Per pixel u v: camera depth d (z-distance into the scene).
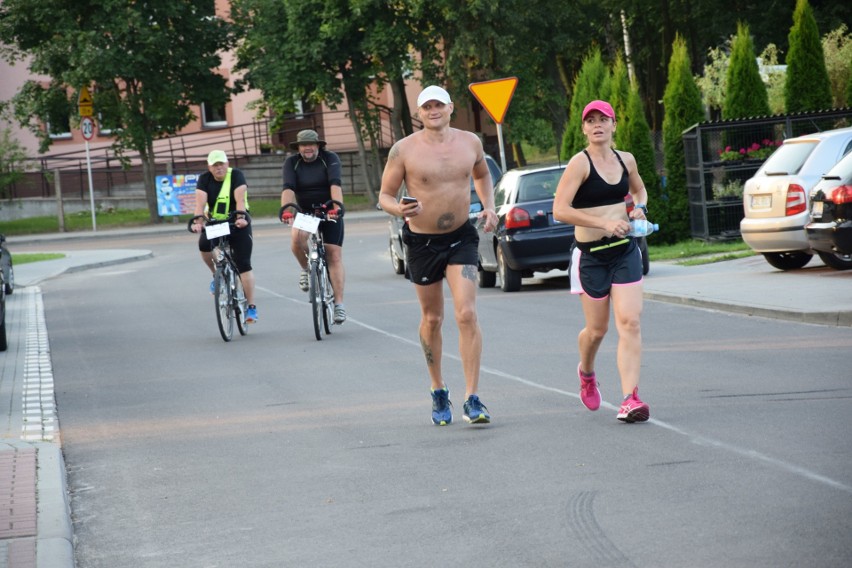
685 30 75.50
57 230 73.69
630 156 12.68
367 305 27.14
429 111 12.48
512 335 20.44
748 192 26.47
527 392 14.81
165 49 72.69
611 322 21.31
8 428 14.37
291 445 12.55
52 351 22.38
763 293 22.55
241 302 22.77
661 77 80.81
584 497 9.57
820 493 9.16
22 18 73.62
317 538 9.01
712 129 34.75
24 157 76.56
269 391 16.20
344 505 9.93
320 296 21.67
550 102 74.19
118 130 73.06
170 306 30.16
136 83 74.19
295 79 72.38
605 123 12.49
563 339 19.59
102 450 12.93
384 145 86.06
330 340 21.34
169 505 10.38
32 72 73.25
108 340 23.69
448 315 24.03
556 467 10.68
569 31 75.81
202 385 17.11
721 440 11.28
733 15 70.75
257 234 62.41
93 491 11.09
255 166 83.00
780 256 27.38
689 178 36.38
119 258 49.72
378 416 13.88
